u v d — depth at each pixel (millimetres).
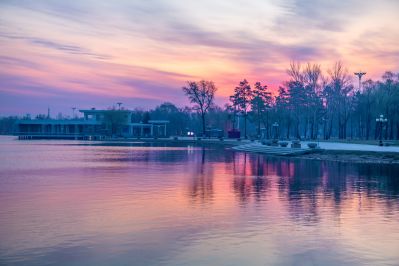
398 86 84625
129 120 141000
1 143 89750
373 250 10398
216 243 10930
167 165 35312
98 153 52750
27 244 10805
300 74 102562
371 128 118125
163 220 13578
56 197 18016
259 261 9539
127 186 21656
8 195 18516
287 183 23453
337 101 103188
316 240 11250
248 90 122688
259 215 14422
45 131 142250
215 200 17453
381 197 18438
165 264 9312
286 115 109688
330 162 40188
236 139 109188
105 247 10562
